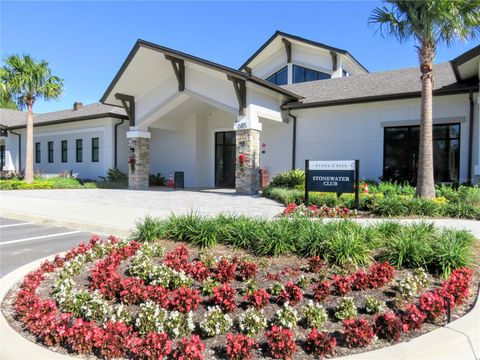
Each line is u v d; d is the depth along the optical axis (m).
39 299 4.00
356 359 2.96
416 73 17.25
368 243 5.36
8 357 3.06
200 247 5.93
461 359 3.00
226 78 15.84
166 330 3.36
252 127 15.26
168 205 12.41
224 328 3.39
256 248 5.55
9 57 20.89
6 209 12.16
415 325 3.40
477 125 13.30
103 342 3.07
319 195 11.16
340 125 16.11
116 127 22.41
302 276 4.36
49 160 26.39
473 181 12.80
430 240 5.39
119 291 4.12
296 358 3.03
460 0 10.21
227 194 15.98
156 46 15.72
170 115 20.38
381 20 11.34
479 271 4.92
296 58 26.59
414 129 14.70
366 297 4.00
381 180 14.91
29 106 21.38
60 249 7.42
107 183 21.03
